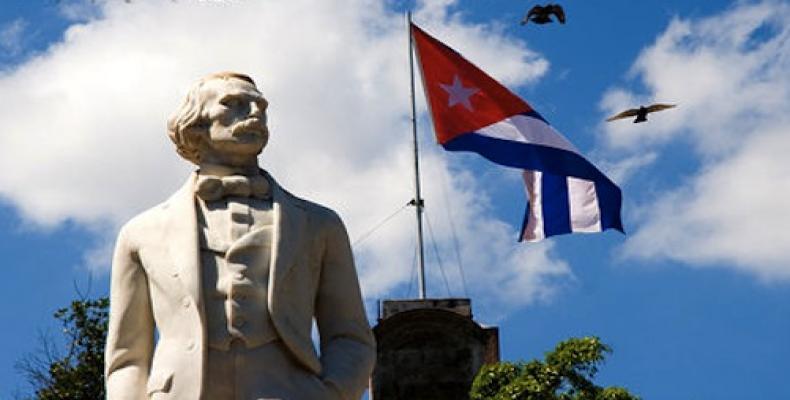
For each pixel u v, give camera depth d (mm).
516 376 22188
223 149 11562
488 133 27625
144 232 11383
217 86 11680
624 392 21766
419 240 28516
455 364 25938
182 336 10938
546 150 27453
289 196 11641
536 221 27469
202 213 11359
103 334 23703
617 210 27547
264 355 10922
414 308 27062
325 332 11570
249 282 11031
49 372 23406
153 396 10852
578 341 22031
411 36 28703
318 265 11539
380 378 25828
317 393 10984
